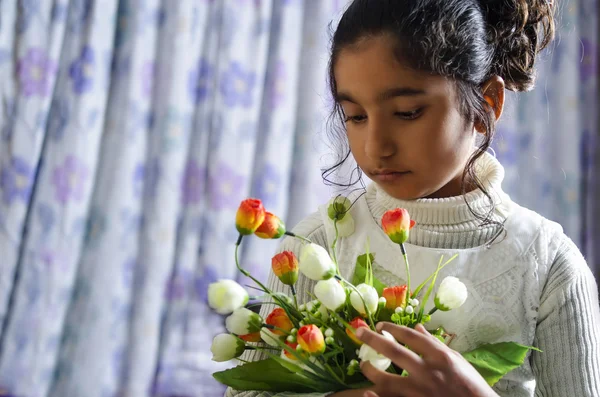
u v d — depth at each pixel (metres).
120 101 2.53
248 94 2.61
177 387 2.52
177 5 2.54
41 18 2.50
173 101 2.54
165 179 2.54
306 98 2.62
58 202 2.49
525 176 2.73
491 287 0.89
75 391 2.47
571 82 2.72
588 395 0.86
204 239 2.58
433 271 0.90
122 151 2.53
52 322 2.48
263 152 2.62
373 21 0.84
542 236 0.92
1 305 2.46
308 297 0.94
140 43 2.53
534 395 0.91
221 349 0.76
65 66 2.51
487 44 0.90
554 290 0.89
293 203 2.63
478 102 0.88
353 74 0.84
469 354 0.77
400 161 0.83
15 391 2.44
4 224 2.47
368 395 0.69
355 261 0.93
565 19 2.73
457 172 0.88
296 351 0.72
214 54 2.60
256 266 2.59
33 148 2.49
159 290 2.54
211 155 2.59
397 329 0.71
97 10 2.51
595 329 0.89
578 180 2.72
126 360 2.52
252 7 2.61
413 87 0.81
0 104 2.48
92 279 2.51
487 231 0.92
